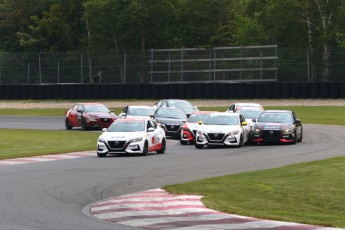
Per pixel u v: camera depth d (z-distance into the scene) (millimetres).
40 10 189625
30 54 134875
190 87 123375
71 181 40906
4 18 190625
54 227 26594
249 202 32625
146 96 125562
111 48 164125
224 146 65812
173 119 78000
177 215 29438
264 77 125312
